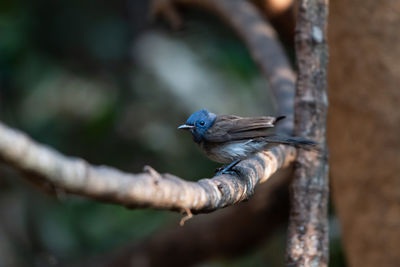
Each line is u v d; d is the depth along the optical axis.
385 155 8.12
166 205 4.11
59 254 12.65
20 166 3.10
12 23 13.39
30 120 13.43
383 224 8.20
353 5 8.21
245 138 7.85
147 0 16.06
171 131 13.53
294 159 6.99
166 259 12.70
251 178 5.67
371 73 8.20
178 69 13.47
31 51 13.59
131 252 12.73
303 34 7.11
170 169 13.38
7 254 12.12
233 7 10.95
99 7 14.71
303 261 6.79
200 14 14.30
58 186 3.28
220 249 12.66
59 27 14.18
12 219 12.44
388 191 8.13
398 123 8.00
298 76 7.18
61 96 13.57
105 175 3.50
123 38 14.70
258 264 13.43
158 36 14.35
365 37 8.17
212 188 4.75
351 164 8.61
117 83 14.16
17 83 13.47
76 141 13.55
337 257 12.05
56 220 12.76
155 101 13.61
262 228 12.30
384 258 8.23
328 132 9.05
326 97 7.23
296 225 6.90
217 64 13.52
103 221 13.08
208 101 13.10
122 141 13.71
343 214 8.89
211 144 8.14
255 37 10.21
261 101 13.36
